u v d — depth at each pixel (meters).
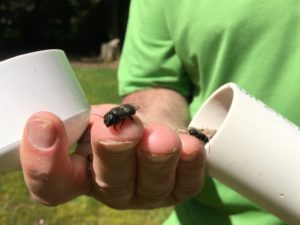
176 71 0.26
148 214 0.57
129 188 0.18
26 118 0.17
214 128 0.21
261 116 0.18
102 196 0.19
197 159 0.18
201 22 0.24
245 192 0.19
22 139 0.16
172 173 0.18
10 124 0.17
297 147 0.18
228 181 0.19
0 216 0.56
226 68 0.24
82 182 0.18
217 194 0.25
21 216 0.56
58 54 0.18
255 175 0.18
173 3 0.25
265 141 0.18
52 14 2.48
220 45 0.24
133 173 0.18
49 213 0.56
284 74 0.23
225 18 0.24
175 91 0.26
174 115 0.25
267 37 0.23
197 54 0.25
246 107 0.18
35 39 2.52
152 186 0.18
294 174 0.18
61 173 0.17
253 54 0.24
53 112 0.17
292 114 0.23
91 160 0.19
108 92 1.25
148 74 0.26
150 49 0.26
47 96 0.17
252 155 0.18
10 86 0.17
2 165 0.17
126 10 2.47
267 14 0.23
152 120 0.24
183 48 0.25
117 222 0.56
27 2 2.46
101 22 2.49
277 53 0.23
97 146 0.16
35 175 0.17
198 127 0.21
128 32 0.28
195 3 0.24
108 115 0.16
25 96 0.17
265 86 0.24
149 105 0.25
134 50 0.27
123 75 0.28
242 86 0.24
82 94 0.18
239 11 0.23
